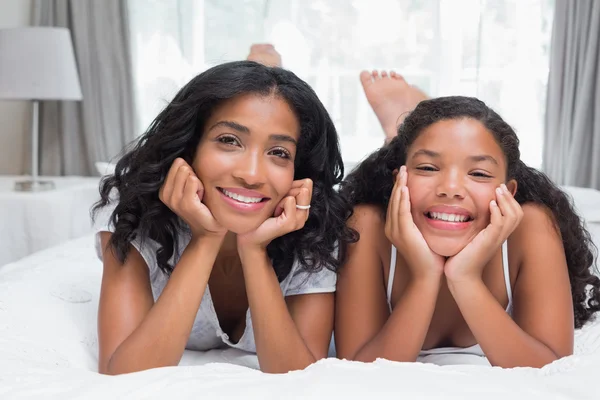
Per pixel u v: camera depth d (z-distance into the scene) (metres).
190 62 3.03
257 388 0.61
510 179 1.01
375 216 1.09
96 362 0.98
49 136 3.18
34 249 2.46
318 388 0.60
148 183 0.95
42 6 3.10
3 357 0.81
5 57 2.62
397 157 1.09
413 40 2.86
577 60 2.68
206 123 0.90
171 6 3.04
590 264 1.17
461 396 0.59
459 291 0.93
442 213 0.93
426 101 0.99
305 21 2.91
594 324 1.21
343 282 1.05
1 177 3.03
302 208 0.91
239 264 1.03
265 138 0.87
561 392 0.62
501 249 1.05
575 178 2.69
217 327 1.06
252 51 2.64
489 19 2.79
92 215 1.13
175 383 0.63
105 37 3.06
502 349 0.92
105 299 0.95
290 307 1.04
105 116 3.08
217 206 0.88
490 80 2.80
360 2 2.87
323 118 0.95
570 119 2.70
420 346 0.95
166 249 1.00
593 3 2.63
